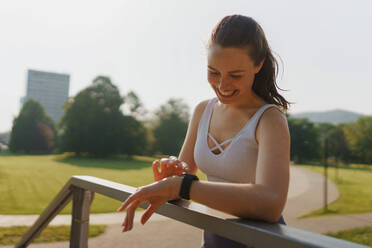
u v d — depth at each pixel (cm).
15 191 1502
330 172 3875
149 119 7050
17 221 782
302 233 57
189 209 78
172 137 6900
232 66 82
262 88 104
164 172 91
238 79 84
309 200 1468
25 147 7175
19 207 1038
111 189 112
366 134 6331
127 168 3666
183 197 72
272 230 59
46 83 13612
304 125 6662
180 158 126
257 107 97
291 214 1079
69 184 153
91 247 559
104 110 6128
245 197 66
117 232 671
